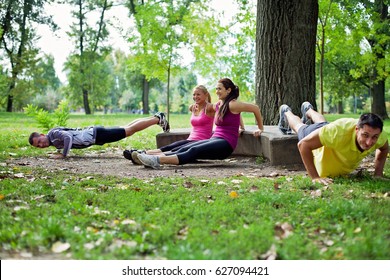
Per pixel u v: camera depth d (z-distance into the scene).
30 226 5.18
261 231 4.93
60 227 4.99
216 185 7.84
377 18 24.80
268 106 13.60
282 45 13.45
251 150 11.34
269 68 13.58
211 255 4.39
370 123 7.15
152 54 20.59
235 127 10.48
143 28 20.44
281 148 10.18
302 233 4.98
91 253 4.47
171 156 10.09
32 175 8.75
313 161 7.98
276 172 9.41
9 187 7.29
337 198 6.56
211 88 30.98
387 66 30.78
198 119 11.41
